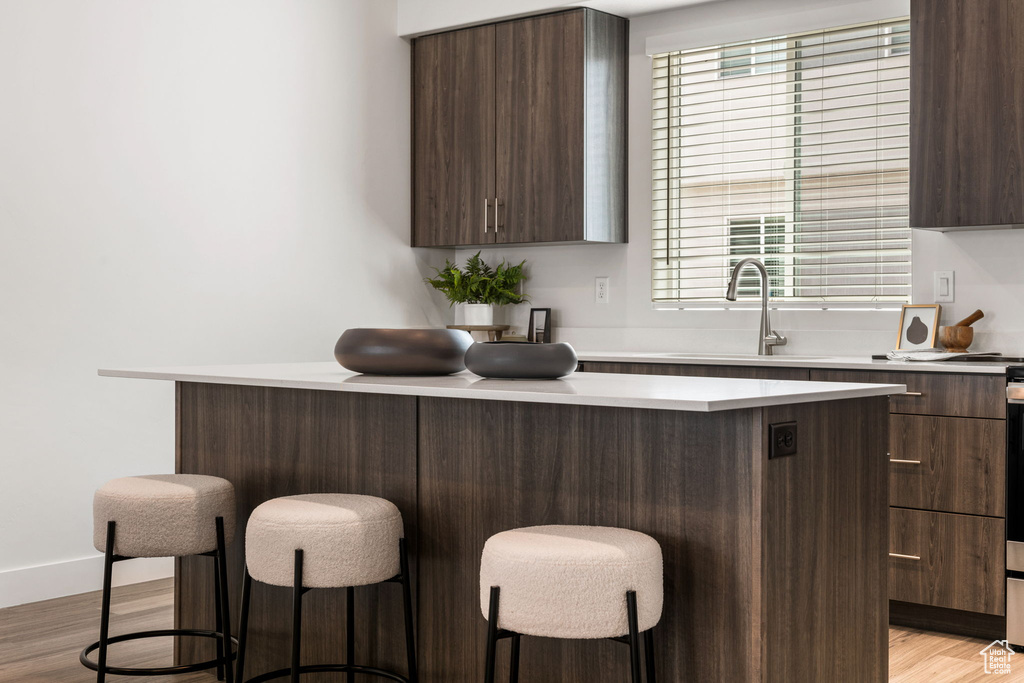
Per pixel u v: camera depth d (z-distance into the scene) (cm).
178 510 235
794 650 194
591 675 208
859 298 398
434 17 462
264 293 416
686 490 195
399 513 223
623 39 449
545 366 227
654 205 446
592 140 431
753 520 185
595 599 173
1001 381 303
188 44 387
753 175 425
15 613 328
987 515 307
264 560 213
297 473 260
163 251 379
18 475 338
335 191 445
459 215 465
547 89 435
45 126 343
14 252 336
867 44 394
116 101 364
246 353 410
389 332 246
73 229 352
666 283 447
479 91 456
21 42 337
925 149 339
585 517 209
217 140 398
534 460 217
